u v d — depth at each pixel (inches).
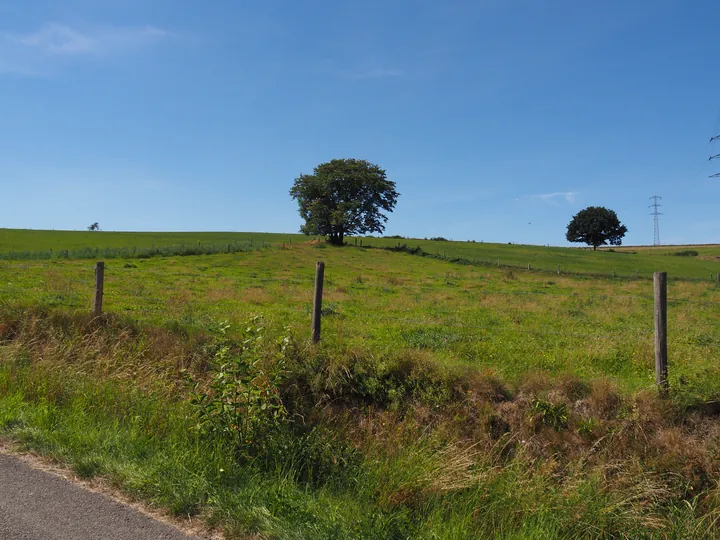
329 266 1982.0
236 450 218.5
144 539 149.1
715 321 743.1
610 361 406.3
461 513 199.5
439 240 4436.5
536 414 271.4
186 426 233.3
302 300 840.3
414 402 285.3
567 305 905.5
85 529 151.6
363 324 586.2
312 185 3275.1
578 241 4763.8
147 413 249.6
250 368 241.8
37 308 385.7
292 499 182.2
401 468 218.2
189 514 166.1
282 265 1886.1
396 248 3051.2
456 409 279.1
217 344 331.6
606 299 987.3
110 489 178.5
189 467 197.9
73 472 189.5
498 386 289.6
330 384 285.4
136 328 364.2
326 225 3267.7
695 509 223.1
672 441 246.4
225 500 173.8
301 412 271.6
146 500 172.2
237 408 231.6
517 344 462.9
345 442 251.9
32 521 153.7
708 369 300.8
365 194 3321.9
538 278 1833.2
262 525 162.1
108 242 3043.8
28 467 191.6
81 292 725.3
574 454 254.5
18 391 266.8
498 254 3376.0
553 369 380.5
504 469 233.5
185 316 511.5
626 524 205.2
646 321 712.4
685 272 2792.8
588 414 271.3
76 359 323.9
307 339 319.0
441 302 920.9
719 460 236.7
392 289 1172.5
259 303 779.4
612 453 249.8
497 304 884.6
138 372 306.5
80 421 233.3
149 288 878.4
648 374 360.2
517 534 188.2
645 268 2935.5
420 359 303.9
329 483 215.6
